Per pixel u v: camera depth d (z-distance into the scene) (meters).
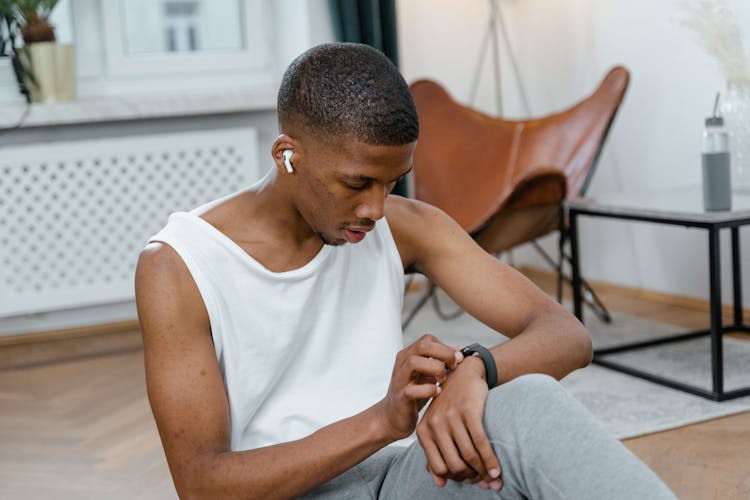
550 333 1.10
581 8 4.04
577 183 3.44
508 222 3.14
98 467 2.29
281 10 4.11
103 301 3.83
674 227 3.67
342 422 0.97
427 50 4.36
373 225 1.00
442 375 0.94
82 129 3.85
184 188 3.89
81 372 3.28
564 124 3.57
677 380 2.66
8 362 3.50
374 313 1.14
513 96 4.54
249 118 4.09
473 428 0.90
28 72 3.69
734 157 2.87
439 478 0.93
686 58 3.51
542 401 0.89
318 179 0.98
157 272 1.00
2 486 2.19
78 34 3.94
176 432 0.98
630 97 3.83
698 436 2.23
